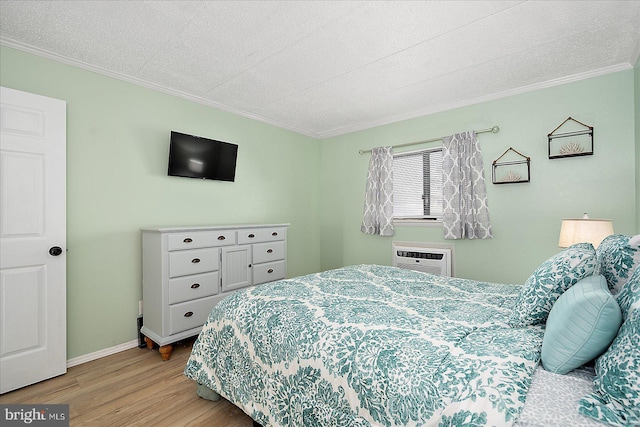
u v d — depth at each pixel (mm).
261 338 1414
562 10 1761
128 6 1720
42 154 2068
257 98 3100
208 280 2648
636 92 2287
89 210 2383
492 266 3004
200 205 3113
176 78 2641
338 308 1484
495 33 1990
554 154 2682
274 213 3875
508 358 970
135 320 2627
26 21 1842
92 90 2406
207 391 1751
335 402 1109
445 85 2791
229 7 1731
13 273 1945
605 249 1340
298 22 1872
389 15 1805
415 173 3611
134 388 1938
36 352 2014
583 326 894
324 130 4254
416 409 910
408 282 2061
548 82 2689
